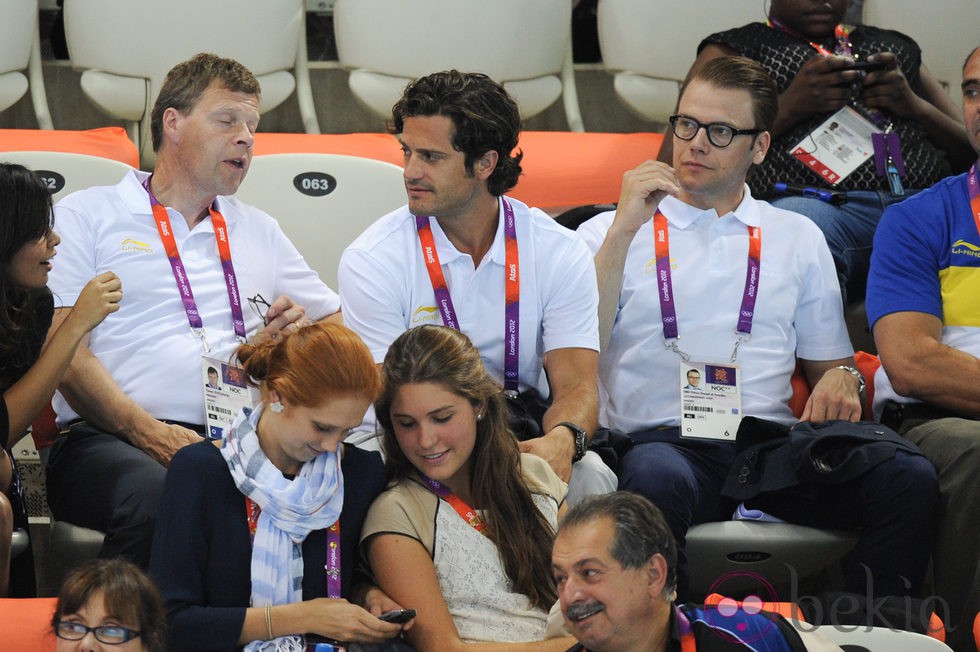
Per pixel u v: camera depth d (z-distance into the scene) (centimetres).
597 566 707
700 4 1587
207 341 1083
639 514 720
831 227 1334
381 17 1530
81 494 982
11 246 959
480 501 859
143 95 1485
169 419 1060
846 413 1112
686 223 1166
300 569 818
